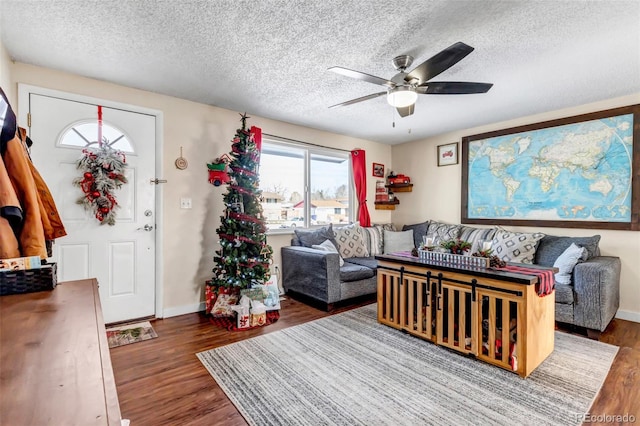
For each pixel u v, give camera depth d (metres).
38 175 1.75
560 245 3.27
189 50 2.28
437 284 2.49
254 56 2.37
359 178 4.90
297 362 2.22
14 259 1.25
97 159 2.73
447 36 2.10
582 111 3.40
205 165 3.41
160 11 1.83
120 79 2.78
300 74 2.68
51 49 2.26
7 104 1.42
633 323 3.02
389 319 2.90
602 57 2.35
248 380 1.99
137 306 3.01
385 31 2.04
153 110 3.07
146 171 3.05
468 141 4.38
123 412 1.68
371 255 4.48
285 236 4.15
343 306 3.57
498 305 2.32
